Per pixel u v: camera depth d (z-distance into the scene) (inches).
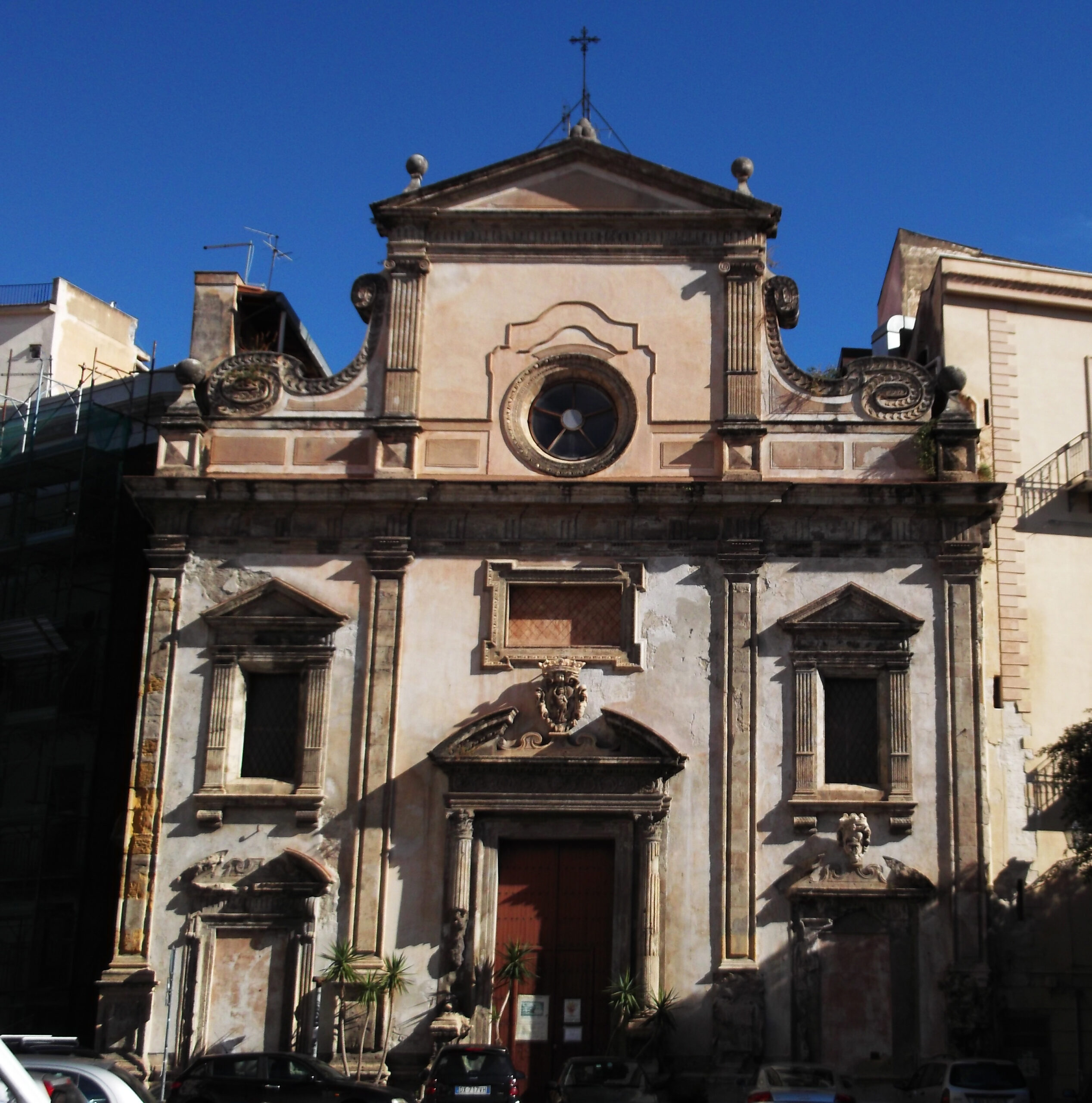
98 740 1407.5
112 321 1978.3
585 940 1122.7
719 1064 1066.7
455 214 1254.3
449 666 1166.3
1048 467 1263.5
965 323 1295.5
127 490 1385.3
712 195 1236.5
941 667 1141.1
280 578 1192.2
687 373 1218.0
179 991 1110.4
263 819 1143.0
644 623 1165.1
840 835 1107.9
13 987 1376.7
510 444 1211.9
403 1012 1097.4
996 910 1127.0
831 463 1192.2
